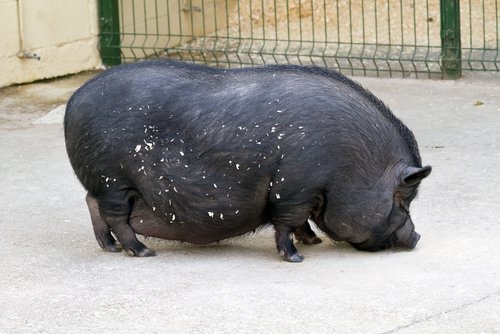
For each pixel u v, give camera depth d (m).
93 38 16.20
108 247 8.83
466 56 15.63
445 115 13.16
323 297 7.61
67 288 7.98
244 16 18.14
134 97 8.25
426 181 10.52
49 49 15.49
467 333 6.98
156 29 16.98
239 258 8.62
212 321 7.24
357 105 8.23
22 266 8.52
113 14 16.19
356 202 8.24
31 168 11.52
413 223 8.99
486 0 17.53
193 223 8.39
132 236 8.63
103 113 8.27
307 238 8.95
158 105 8.22
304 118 8.07
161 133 8.21
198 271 8.27
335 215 8.29
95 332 7.13
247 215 8.34
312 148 8.06
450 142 11.97
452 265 8.24
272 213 8.35
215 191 8.23
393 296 7.61
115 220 8.55
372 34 16.97
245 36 17.66
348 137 8.12
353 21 17.45
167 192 8.30
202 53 16.47
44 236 9.31
